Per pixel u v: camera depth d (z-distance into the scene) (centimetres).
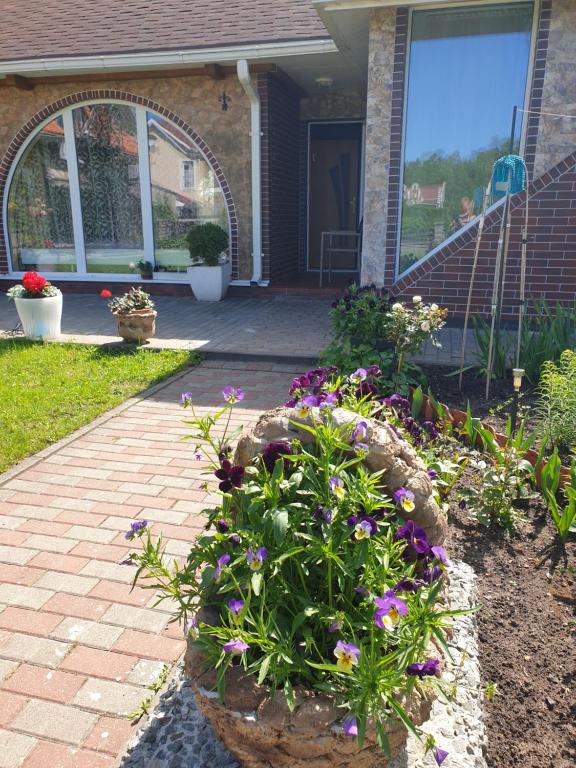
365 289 594
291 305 1022
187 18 1095
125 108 1104
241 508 203
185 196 1117
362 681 160
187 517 362
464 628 241
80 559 321
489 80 753
